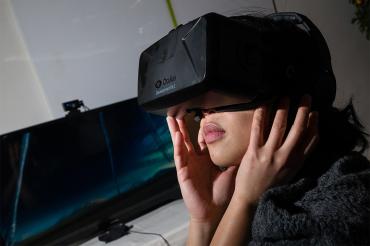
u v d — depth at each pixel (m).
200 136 0.76
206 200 0.72
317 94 0.54
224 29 0.41
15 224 1.32
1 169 1.30
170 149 1.63
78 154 1.44
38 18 1.52
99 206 1.47
